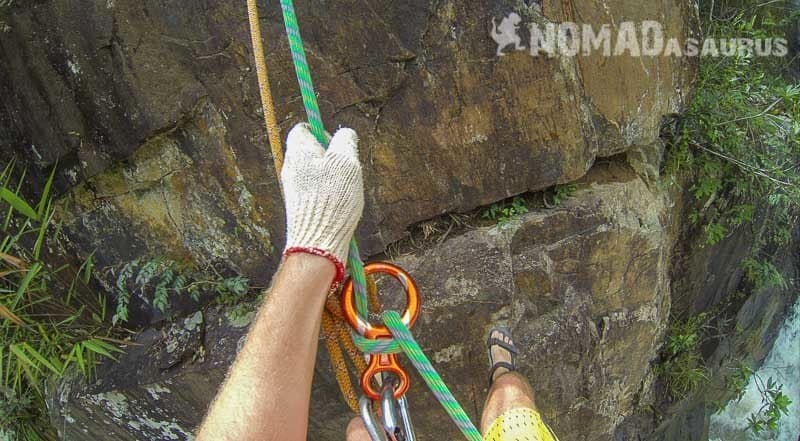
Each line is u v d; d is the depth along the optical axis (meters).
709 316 3.69
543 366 2.63
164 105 2.24
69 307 2.63
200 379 2.43
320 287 1.09
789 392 4.89
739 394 4.32
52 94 2.28
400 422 1.25
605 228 2.72
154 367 2.48
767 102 3.49
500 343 2.33
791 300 4.68
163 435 2.67
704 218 3.20
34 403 2.95
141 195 2.46
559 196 2.67
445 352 2.47
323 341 2.35
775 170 3.12
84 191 2.47
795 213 3.94
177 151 2.36
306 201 1.16
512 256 2.58
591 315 2.83
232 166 2.34
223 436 0.93
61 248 2.56
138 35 2.17
